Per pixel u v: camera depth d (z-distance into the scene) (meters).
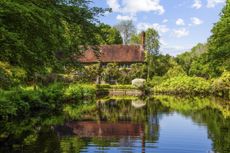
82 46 14.99
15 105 21.86
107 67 64.94
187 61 84.56
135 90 56.03
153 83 59.94
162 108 29.88
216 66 39.34
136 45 77.31
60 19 13.46
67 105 32.19
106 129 18.28
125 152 12.77
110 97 46.41
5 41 11.54
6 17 11.78
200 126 18.94
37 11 11.62
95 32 14.64
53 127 18.27
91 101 38.19
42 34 12.40
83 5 14.27
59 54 14.42
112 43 86.25
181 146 13.89
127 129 18.33
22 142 14.09
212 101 37.53
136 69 65.38
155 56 75.62
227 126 18.78
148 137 15.90
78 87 40.59
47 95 27.78
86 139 15.16
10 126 18.17
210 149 13.30
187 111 27.00
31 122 19.78
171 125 19.53
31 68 13.17
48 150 12.72
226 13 39.84
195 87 52.16
